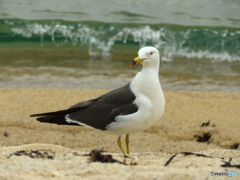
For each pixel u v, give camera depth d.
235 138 10.72
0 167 5.56
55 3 25.41
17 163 5.78
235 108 12.88
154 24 22.48
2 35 21.66
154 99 7.11
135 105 7.14
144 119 7.12
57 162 5.88
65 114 7.95
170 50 20.69
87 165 5.75
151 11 24.47
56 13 23.83
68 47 21.00
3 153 6.33
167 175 5.22
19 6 24.70
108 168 5.62
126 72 17.47
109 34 21.88
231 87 15.65
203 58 20.08
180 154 6.60
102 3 25.52
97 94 14.12
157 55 7.21
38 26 22.33
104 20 22.89
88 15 23.61
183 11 24.62
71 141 10.84
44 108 12.66
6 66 17.88
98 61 19.09
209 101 13.59
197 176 5.21
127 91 7.36
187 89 15.28
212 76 17.22
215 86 15.76
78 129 11.57
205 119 11.94
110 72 17.39
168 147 10.56
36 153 6.46
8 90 14.34
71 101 13.33
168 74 17.38
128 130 7.33
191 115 12.28
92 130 11.58
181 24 22.58
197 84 15.98
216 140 10.81
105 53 20.34
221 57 20.20
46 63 18.58
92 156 6.07
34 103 13.09
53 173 5.36
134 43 21.33
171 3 25.86
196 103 13.38
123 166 5.73
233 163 6.48
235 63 19.52
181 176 5.18
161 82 16.17
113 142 10.91
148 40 21.47
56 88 14.99
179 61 19.52
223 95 14.30
